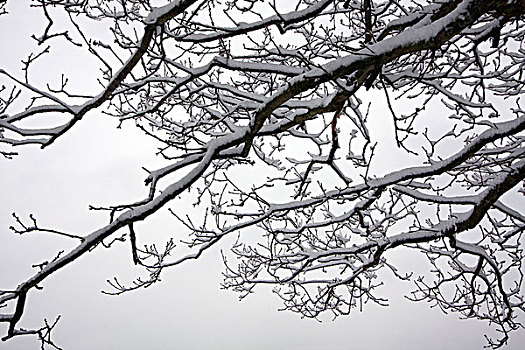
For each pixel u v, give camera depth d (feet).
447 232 14.42
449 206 17.57
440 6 12.04
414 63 16.38
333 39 17.34
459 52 15.75
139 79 14.11
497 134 13.01
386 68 17.11
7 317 10.42
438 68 17.02
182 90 15.51
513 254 18.90
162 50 12.51
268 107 11.12
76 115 11.96
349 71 10.37
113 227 11.21
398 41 10.02
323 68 10.46
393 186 16.05
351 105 14.85
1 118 11.65
